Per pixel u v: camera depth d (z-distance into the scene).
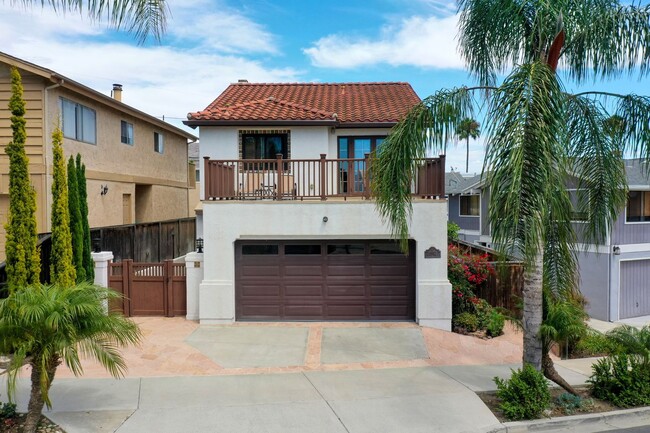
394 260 10.88
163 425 5.53
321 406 6.17
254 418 5.77
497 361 8.44
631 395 6.39
